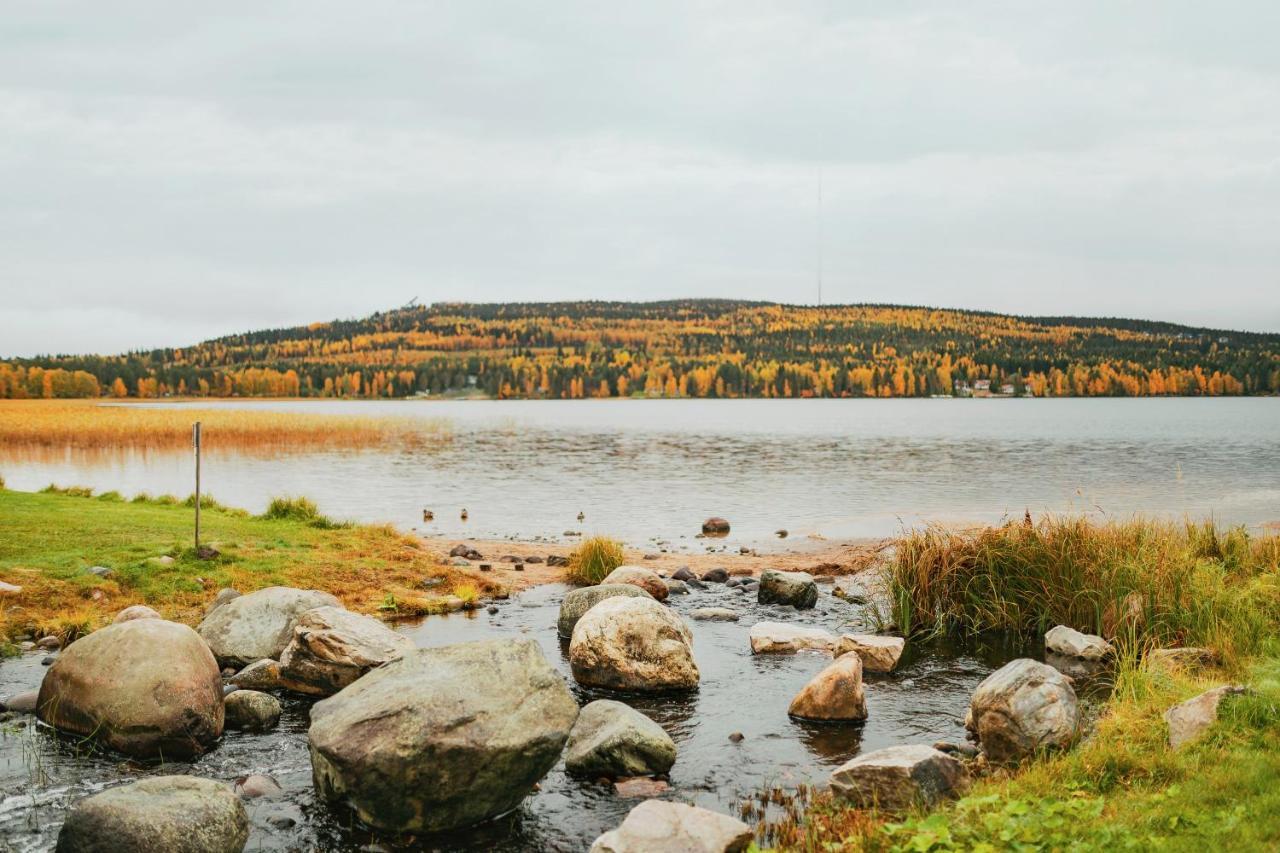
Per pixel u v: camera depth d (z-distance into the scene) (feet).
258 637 39.47
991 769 27.40
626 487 124.06
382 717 25.02
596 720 29.76
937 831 19.79
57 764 28.12
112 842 21.07
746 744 30.86
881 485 125.90
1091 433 269.85
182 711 29.30
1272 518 89.15
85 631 41.16
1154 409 528.22
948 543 47.93
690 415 465.88
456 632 45.34
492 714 25.46
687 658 37.24
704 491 119.14
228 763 28.86
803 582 52.95
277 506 72.59
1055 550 45.80
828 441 233.55
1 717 31.96
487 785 24.73
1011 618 44.78
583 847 23.75
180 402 636.48
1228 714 25.43
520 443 224.33
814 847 21.56
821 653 42.16
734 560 67.92
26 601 43.68
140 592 46.85
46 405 452.35
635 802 26.27
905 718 33.50
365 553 60.08
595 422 369.71
